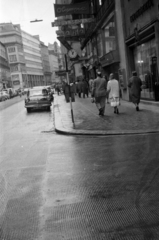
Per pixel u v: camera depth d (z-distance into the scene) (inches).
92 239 121.6
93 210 149.2
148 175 192.2
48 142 350.9
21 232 132.0
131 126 375.6
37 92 862.5
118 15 741.3
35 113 782.5
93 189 178.7
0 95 2010.3
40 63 4510.3
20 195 178.2
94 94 510.9
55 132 425.4
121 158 240.5
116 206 151.5
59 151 293.7
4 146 347.6
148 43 596.4
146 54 613.6
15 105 1248.8
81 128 404.2
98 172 210.7
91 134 364.5
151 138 302.8
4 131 480.1
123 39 717.9
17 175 221.1
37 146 331.6
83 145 310.8
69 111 653.9
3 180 211.0
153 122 388.2
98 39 1090.7
